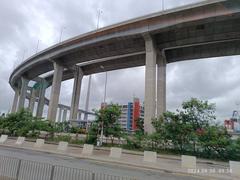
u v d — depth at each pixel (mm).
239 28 38406
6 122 46375
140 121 44688
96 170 14117
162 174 14812
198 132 26375
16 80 84062
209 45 45594
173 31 41719
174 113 28469
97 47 51844
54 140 38750
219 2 34406
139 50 49188
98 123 34125
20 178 8641
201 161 23141
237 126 60312
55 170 10258
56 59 58875
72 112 61219
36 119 45594
